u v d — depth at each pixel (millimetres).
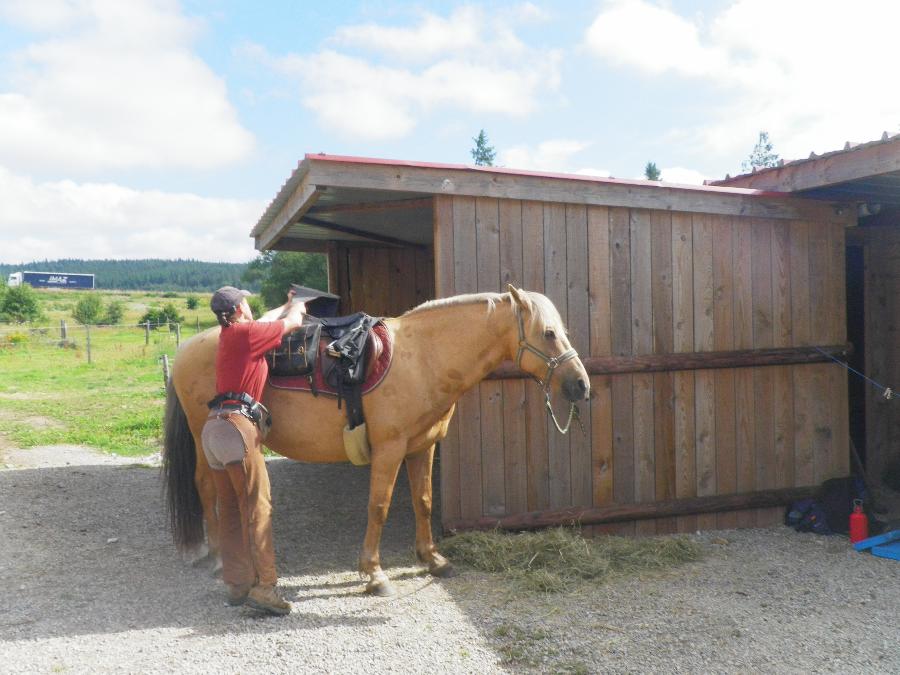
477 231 4449
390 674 2713
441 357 3619
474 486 4508
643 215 4836
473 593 3617
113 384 14102
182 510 3799
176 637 3031
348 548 4434
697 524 4996
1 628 3115
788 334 5234
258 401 3350
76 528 4625
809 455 5301
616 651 2949
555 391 3557
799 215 5203
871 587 3807
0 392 12477
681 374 4945
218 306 3205
